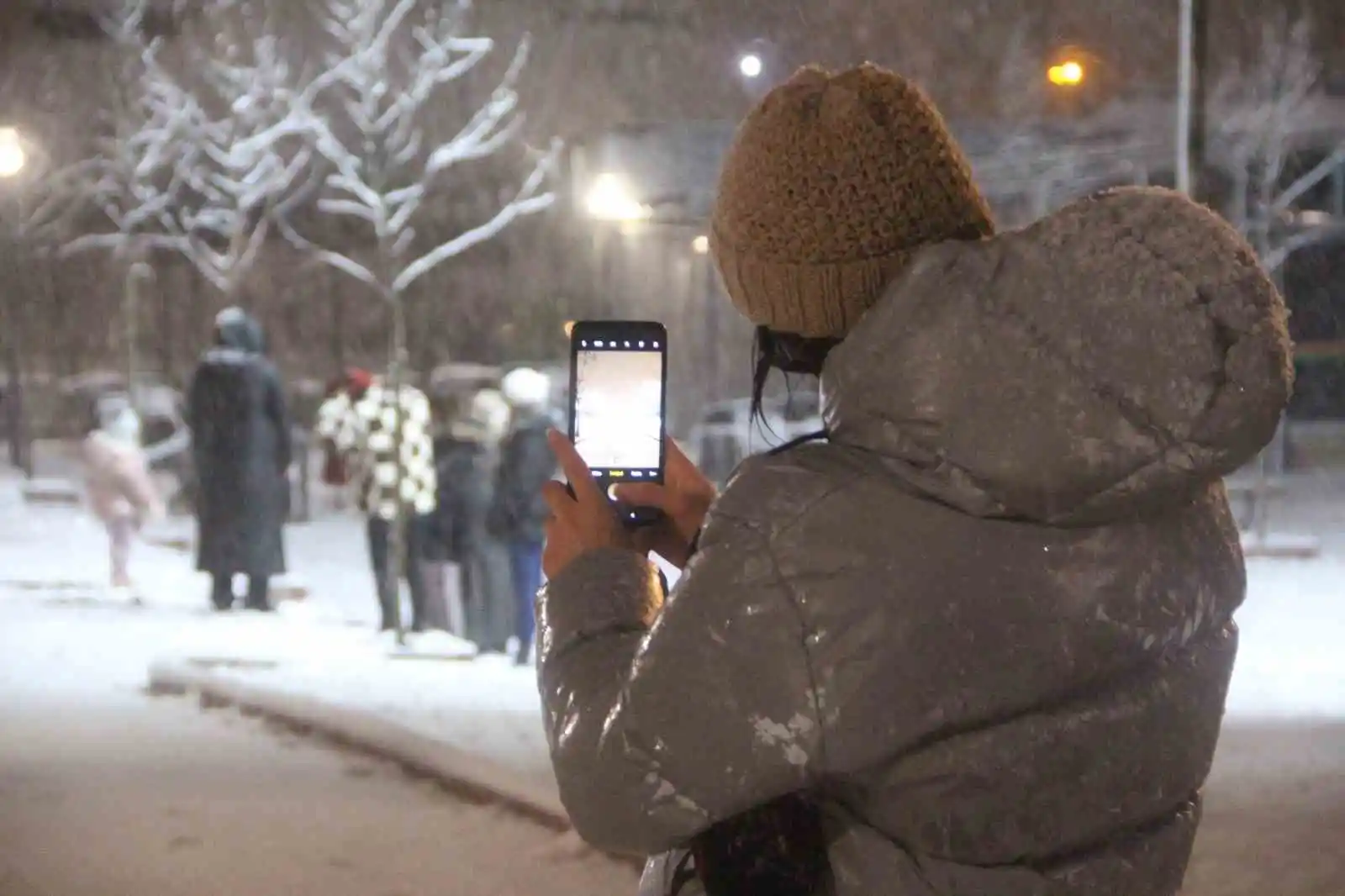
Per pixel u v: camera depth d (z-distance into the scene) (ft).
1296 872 18.22
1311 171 90.07
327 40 73.10
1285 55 75.46
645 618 5.91
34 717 27.73
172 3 81.15
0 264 85.97
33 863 18.93
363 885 18.12
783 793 5.36
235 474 42.93
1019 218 70.49
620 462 7.57
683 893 6.18
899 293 5.27
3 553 55.11
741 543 5.28
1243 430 5.02
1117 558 5.21
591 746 5.48
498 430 37.96
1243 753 25.05
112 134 85.20
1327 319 102.42
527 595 35.19
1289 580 48.21
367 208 51.88
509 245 103.04
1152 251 5.11
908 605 5.13
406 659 35.27
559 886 18.08
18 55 84.17
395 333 42.32
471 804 21.42
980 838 5.27
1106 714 5.30
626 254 77.97
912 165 5.60
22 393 87.66
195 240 90.99
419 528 38.06
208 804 21.52
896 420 5.20
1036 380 5.04
